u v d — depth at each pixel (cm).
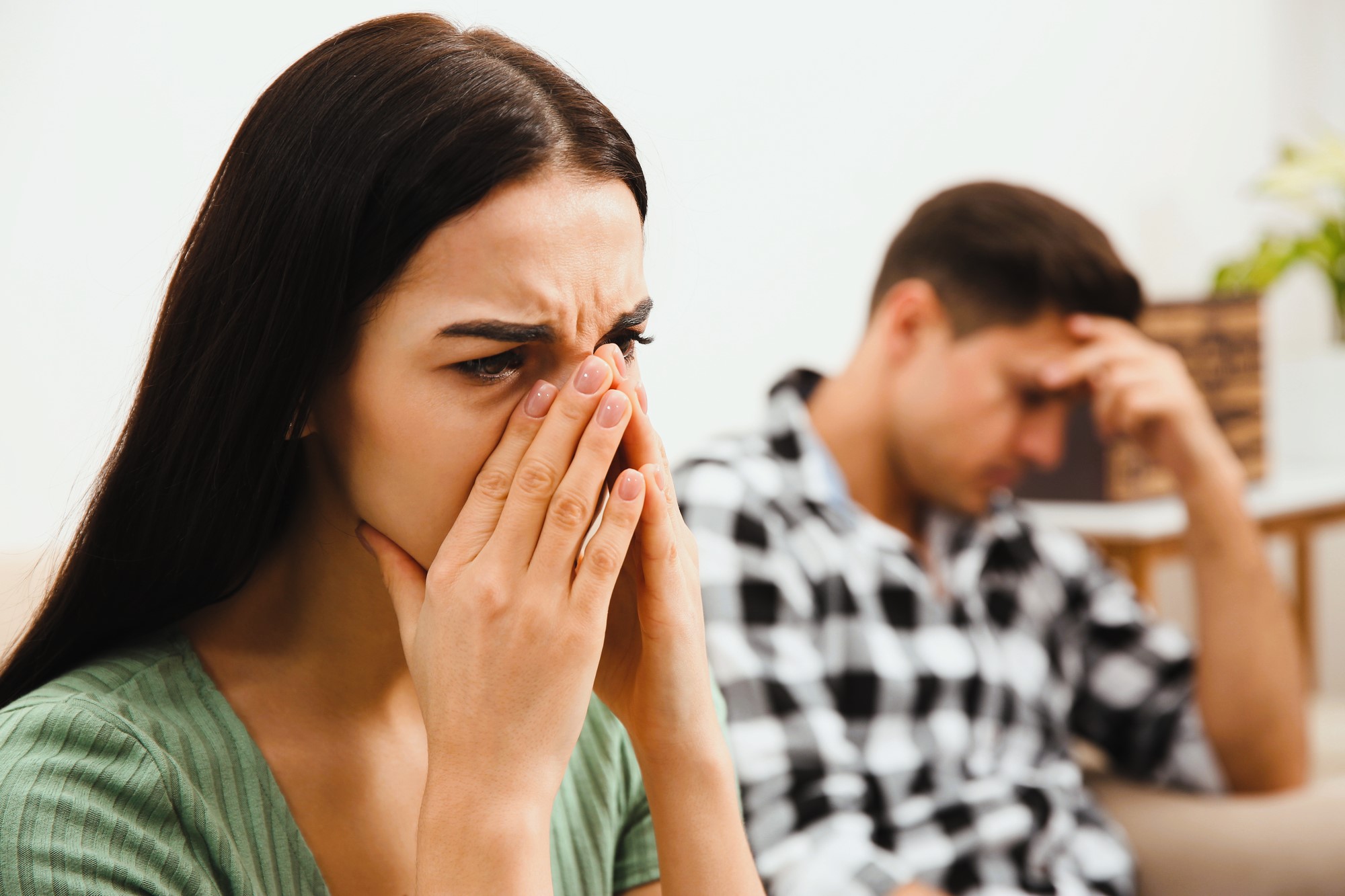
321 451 66
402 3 158
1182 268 268
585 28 168
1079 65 245
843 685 137
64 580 66
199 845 61
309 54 62
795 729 125
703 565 129
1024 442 146
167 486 63
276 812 64
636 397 67
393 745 71
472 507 62
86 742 59
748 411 192
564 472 61
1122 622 167
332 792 67
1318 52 303
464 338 59
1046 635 166
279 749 66
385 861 68
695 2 182
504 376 61
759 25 190
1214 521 158
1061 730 158
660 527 67
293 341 60
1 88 135
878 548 142
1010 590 163
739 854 70
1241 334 210
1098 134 249
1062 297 143
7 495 137
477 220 58
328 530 67
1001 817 138
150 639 68
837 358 205
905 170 214
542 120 59
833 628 137
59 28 138
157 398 63
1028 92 234
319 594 68
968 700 144
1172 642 166
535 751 61
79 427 141
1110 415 157
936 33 218
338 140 58
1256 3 285
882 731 137
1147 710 163
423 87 58
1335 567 308
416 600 62
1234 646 157
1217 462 159
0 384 137
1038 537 169
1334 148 259
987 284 141
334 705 69
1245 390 210
